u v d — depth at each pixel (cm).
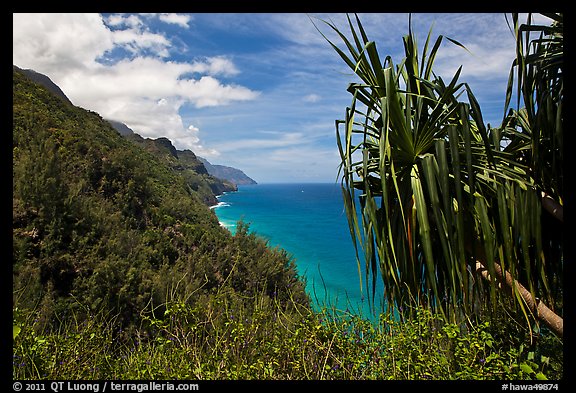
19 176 1515
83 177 2288
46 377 185
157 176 3691
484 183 228
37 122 2334
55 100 3297
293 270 1855
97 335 225
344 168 216
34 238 1427
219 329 214
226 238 2700
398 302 223
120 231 1902
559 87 219
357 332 205
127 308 1293
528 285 230
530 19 204
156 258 1973
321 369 190
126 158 2692
